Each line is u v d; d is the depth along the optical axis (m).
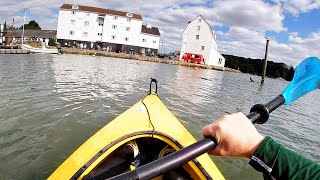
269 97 19.81
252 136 0.92
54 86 12.24
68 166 3.27
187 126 8.12
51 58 30.77
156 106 5.17
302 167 0.81
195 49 56.62
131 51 59.41
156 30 63.12
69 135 6.14
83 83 14.35
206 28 55.94
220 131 0.93
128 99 11.19
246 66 73.69
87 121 7.30
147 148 4.55
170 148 4.18
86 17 57.25
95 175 3.28
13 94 9.55
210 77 31.59
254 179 5.12
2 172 4.39
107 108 9.11
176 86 17.95
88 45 58.16
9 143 5.43
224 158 5.77
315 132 10.02
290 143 8.21
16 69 16.73
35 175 4.43
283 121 11.08
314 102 20.69
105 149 3.59
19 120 6.79
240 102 15.02
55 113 7.70
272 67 69.88
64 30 57.41
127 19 58.34
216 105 12.79
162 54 72.00
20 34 61.56
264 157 0.86
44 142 5.64
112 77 18.83
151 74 24.84
